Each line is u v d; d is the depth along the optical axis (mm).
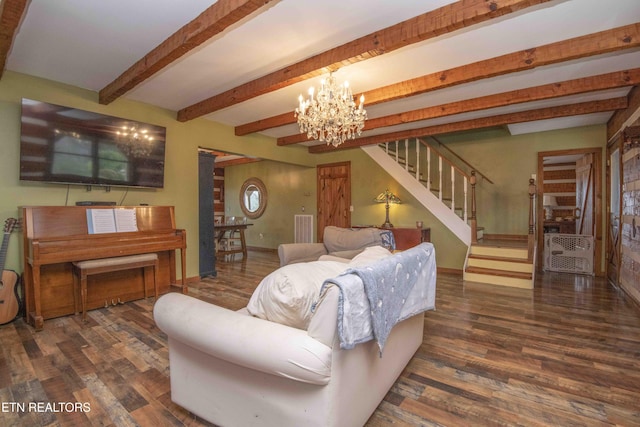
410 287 1910
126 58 2865
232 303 3697
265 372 1296
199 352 1562
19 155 3148
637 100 3420
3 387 1939
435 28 2137
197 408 1596
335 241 3672
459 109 3982
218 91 3682
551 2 2041
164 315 1590
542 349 2471
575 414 1696
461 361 2285
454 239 5473
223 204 9320
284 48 2672
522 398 1841
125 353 2385
